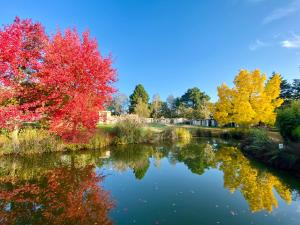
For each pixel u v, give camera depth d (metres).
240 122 27.52
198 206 6.98
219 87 30.66
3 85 13.16
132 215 6.28
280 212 6.55
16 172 10.91
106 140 20.73
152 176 10.73
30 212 6.47
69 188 8.72
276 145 14.04
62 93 15.13
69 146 17.12
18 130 16.12
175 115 66.38
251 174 11.03
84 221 5.89
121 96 69.00
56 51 14.56
